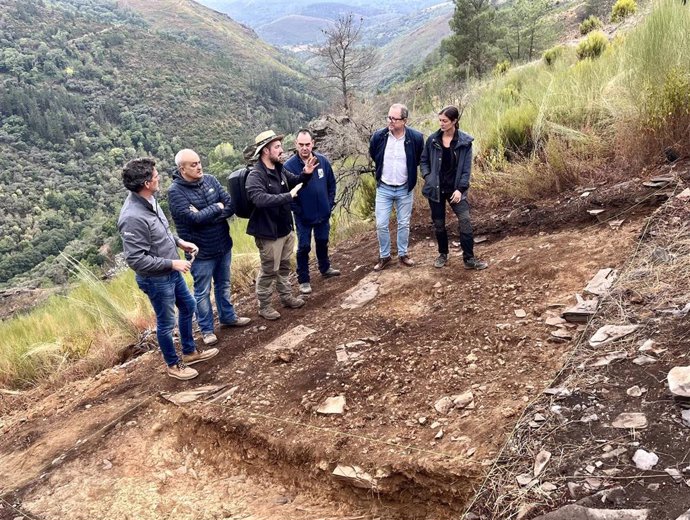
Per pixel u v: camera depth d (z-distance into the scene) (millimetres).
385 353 4445
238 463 3977
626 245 4566
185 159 4816
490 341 4094
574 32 34875
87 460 4281
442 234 5680
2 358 7594
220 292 5750
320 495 3498
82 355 7277
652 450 2420
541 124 7312
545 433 2793
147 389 5109
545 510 2340
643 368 2963
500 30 30688
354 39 21297
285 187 5379
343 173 10023
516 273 5035
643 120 5773
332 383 4258
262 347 5258
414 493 3127
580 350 3418
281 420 4000
